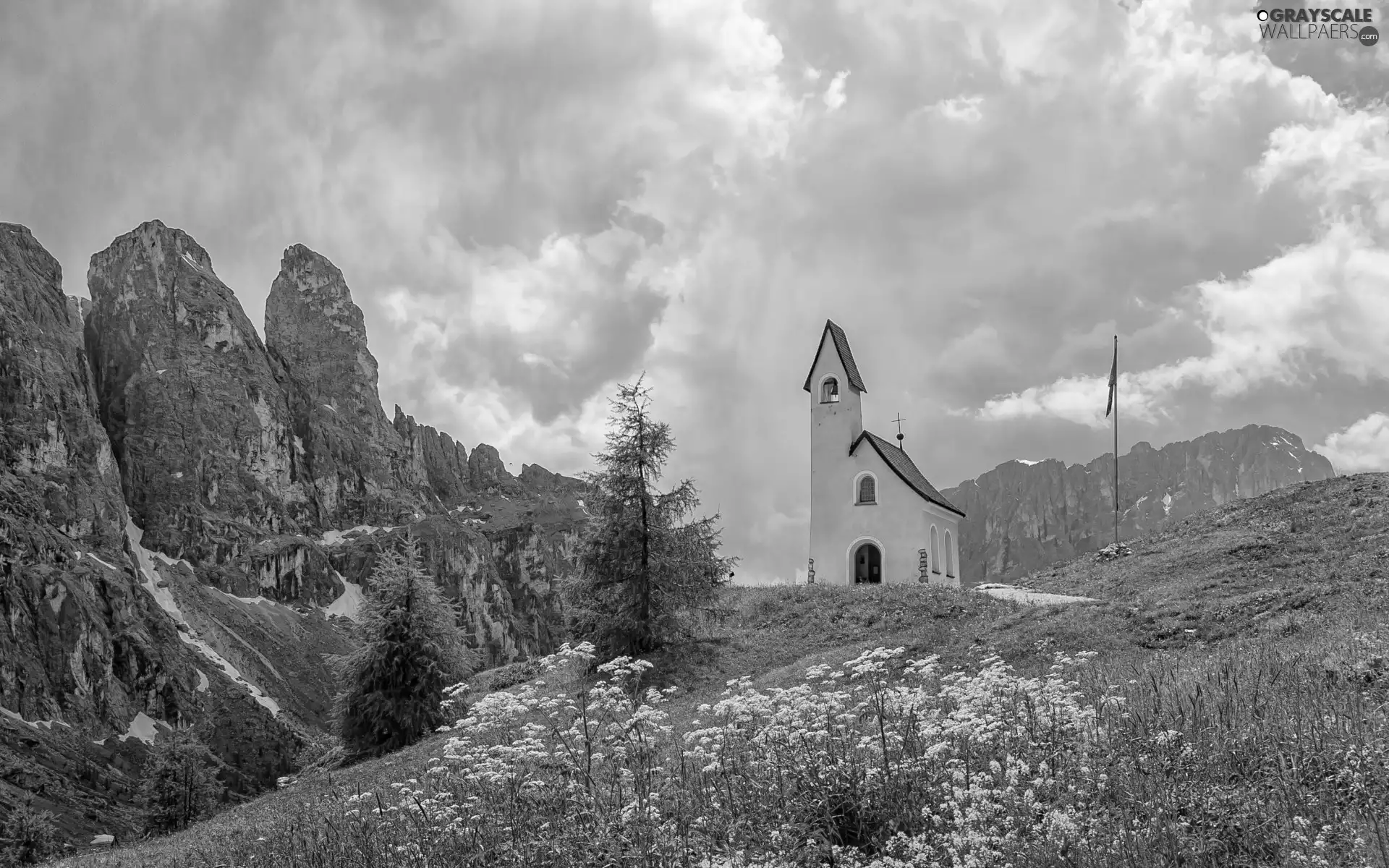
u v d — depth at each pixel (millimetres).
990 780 10258
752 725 12352
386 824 12625
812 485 60781
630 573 41062
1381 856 7793
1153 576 40344
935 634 33906
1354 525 38656
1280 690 14047
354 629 48188
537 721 14242
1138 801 9719
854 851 9719
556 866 9797
